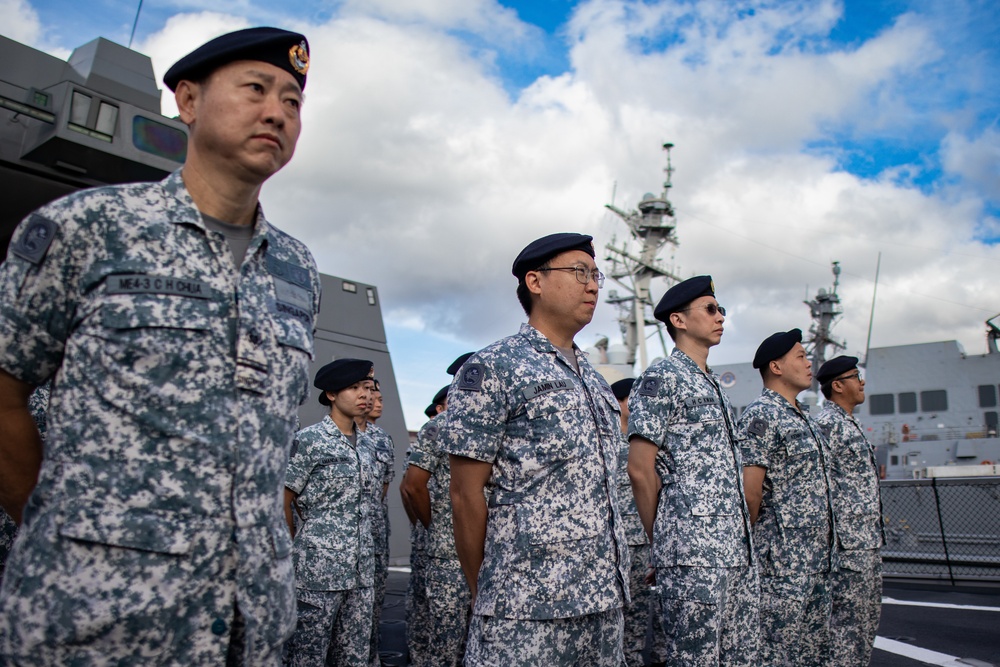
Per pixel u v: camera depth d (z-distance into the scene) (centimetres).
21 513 182
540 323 323
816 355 2417
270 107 184
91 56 316
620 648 289
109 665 157
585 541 279
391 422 1112
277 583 176
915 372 1770
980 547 1162
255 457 174
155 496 162
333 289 1082
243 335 177
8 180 293
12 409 174
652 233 2752
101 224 172
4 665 157
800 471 493
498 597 274
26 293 167
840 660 529
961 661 622
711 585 373
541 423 287
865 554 538
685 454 396
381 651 700
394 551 1103
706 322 432
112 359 164
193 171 189
